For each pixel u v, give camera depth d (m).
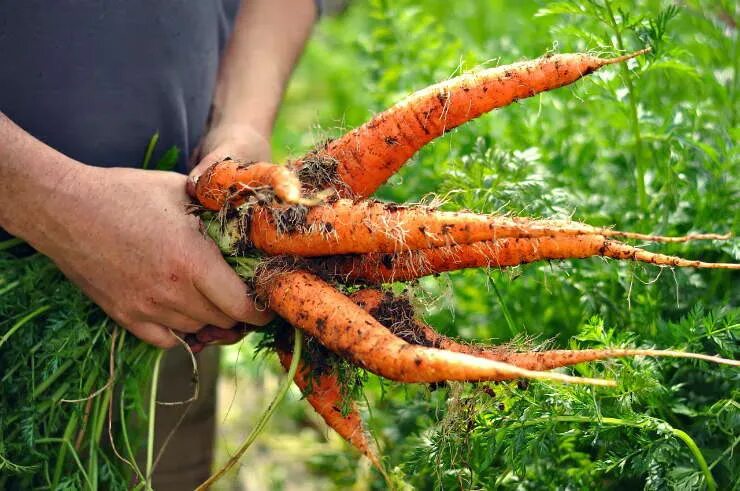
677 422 1.14
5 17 1.12
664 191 1.27
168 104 1.20
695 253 1.25
